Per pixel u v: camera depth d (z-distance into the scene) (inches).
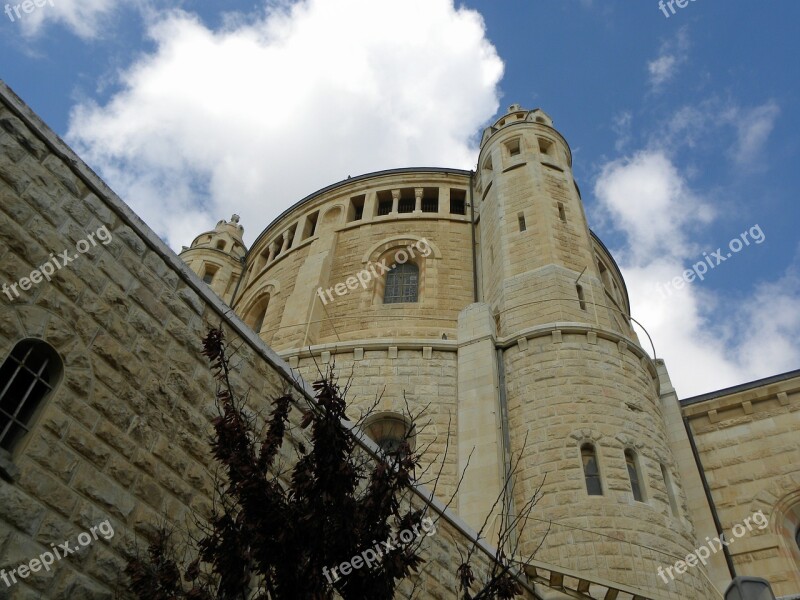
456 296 1157.1
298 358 1014.4
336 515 303.3
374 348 999.6
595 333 887.1
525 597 577.6
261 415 433.4
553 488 724.0
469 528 546.6
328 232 1341.0
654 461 772.6
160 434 370.6
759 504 881.5
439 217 1318.9
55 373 335.0
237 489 307.3
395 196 1400.1
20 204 343.6
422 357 976.3
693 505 885.8
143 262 401.1
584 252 1058.7
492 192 1224.2
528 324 941.2
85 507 321.1
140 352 377.7
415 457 350.9
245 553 297.3
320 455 315.9
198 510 372.8
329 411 327.3
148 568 308.3
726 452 952.3
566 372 838.5
